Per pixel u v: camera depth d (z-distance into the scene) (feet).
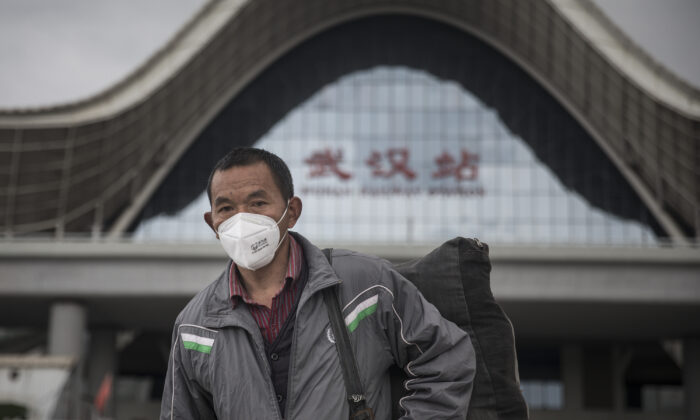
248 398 10.21
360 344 10.53
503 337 11.10
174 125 146.10
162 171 145.89
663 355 154.51
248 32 144.77
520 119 148.87
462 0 144.77
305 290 10.55
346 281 10.80
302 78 150.00
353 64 150.00
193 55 138.82
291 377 10.23
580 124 149.89
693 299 108.58
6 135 128.57
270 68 151.23
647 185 146.41
